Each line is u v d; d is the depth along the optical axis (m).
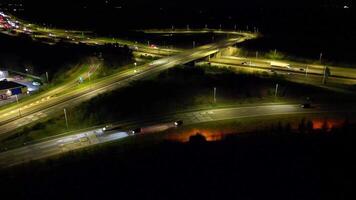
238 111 71.12
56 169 46.38
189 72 101.69
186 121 67.50
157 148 50.91
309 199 34.88
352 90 82.56
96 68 112.44
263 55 128.50
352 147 46.56
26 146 59.50
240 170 41.06
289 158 44.12
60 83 96.50
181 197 35.56
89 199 36.25
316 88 84.38
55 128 66.62
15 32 198.75
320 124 61.09
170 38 173.25
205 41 160.62
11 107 78.19
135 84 90.62
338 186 37.22
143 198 35.75
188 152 47.84
